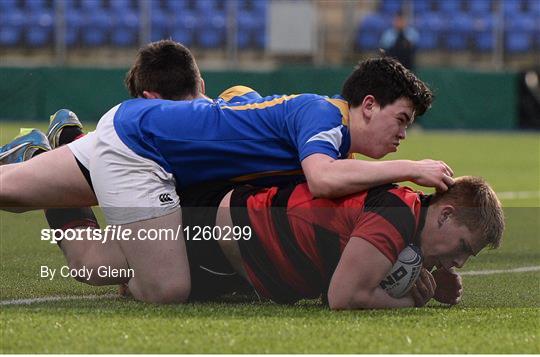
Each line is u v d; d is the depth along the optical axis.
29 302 14.27
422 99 14.25
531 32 76.31
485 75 70.25
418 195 13.84
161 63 16.36
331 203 13.66
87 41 73.81
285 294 14.28
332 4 73.56
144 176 14.37
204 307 13.90
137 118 14.61
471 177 14.00
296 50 68.69
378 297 13.67
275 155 14.55
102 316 12.94
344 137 14.17
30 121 65.38
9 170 15.20
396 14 75.38
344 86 14.47
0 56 73.88
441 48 77.19
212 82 65.38
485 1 78.75
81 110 65.94
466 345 11.60
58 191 15.09
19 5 75.25
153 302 14.25
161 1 76.06
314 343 11.52
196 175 14.69
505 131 70.75
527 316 13.52
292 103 14.52
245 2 76.00
